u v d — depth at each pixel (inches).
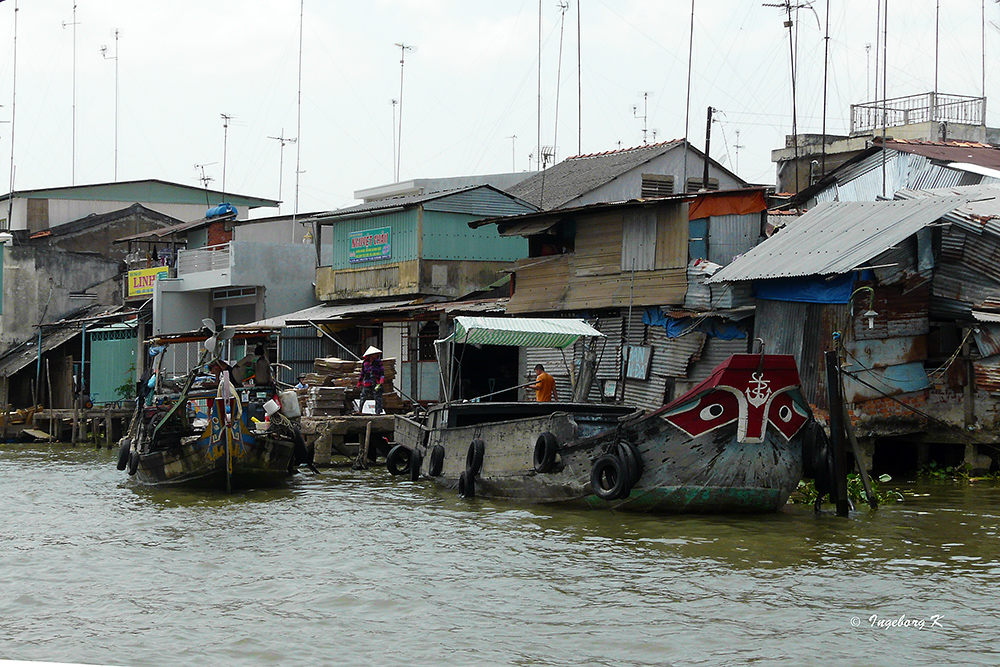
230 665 375.6
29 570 519.2
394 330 1238.9
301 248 1423.5
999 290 729.0
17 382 1647.4
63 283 1684.3
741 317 818.8
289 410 823.1
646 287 929.5
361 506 705.6
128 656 385.7
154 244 1643.7
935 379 748.0
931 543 549.6
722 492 608.7
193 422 893.8
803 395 601.3
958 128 1269.7
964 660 372.5
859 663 370.6
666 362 906.1
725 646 389.1
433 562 523.5
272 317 1386.6
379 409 991.0
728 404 589.0
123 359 1466.5
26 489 830.5
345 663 375.9
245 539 592.4
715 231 915.4
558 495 661.3
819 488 628.7
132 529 629.9
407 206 1215.6
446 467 774.5
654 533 582.9
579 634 404.2
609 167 1380.4
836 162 1270.9
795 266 756.0
